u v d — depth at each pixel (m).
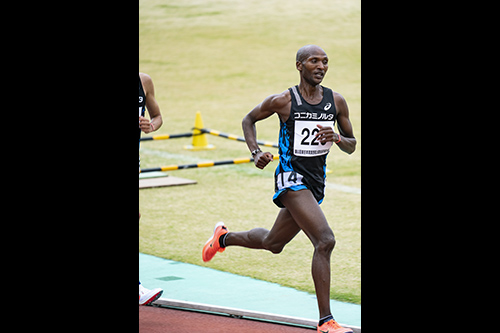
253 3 101.88
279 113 17.66
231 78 74.44
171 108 63.78
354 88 68.50
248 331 17.27
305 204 17.06
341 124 18.14
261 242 19.06
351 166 43.50
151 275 22.91
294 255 25.55
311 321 17.56
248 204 33.75
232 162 36.72
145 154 47.78
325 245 16.64
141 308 19.28
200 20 95.75
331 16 94.38
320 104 17.56
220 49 84.75
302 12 96.62
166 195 35.88
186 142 52.47
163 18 96.94
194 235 28.12
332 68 75.88
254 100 66.12
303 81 17.64
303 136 17.39
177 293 20.95
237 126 56.72
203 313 18.86
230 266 24.05
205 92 69.56
